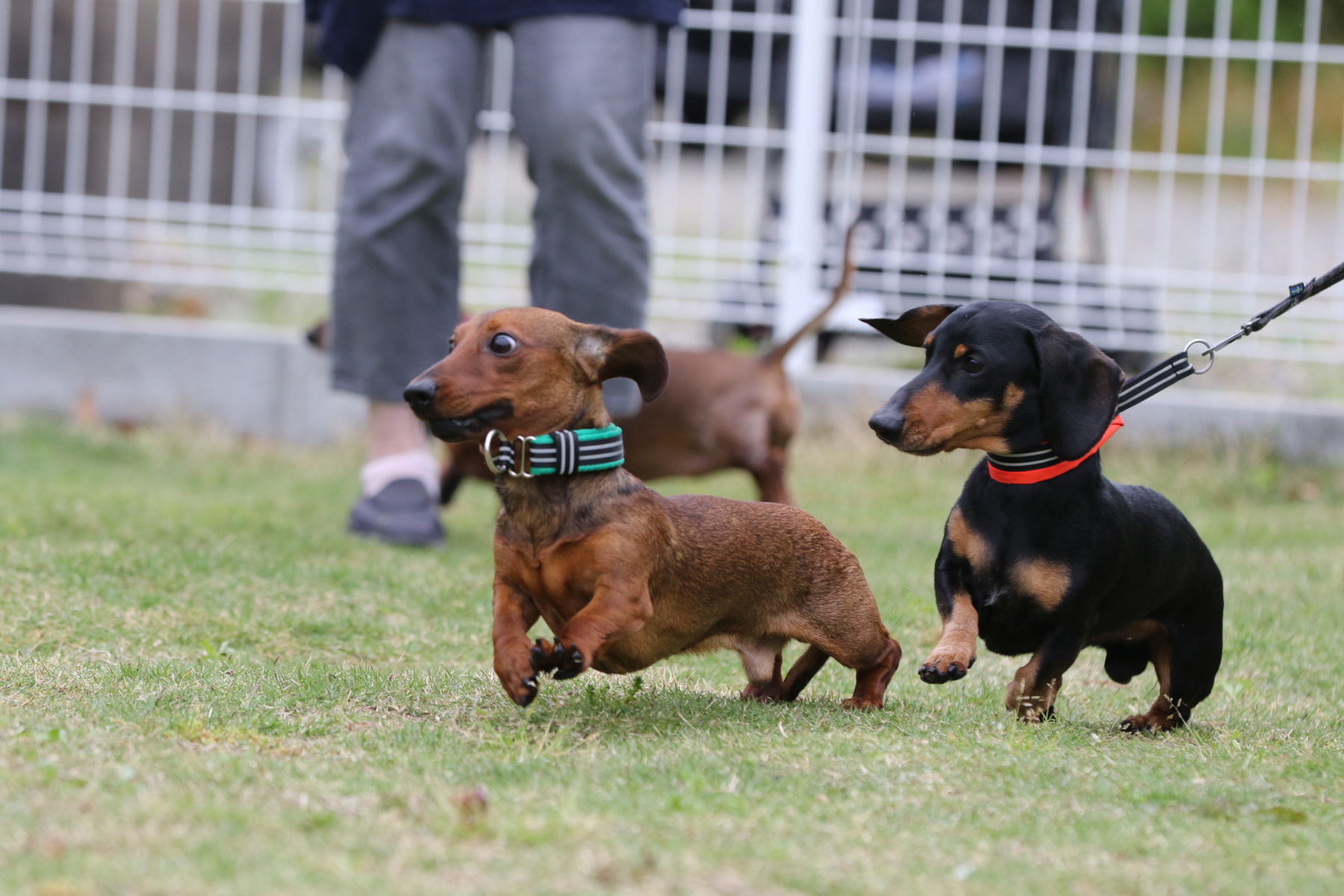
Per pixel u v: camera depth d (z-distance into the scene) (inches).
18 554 311.9
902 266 534.0
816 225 536.4
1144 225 850.8
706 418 398.6
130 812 142.8
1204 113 1075.9
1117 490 219.3
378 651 261.3
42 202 537.3
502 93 545.0
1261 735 218.8
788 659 270.7
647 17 344.5
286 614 281.4
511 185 775.1
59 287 625.3
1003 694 241.9
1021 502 211.2
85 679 212.4
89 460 503.5
